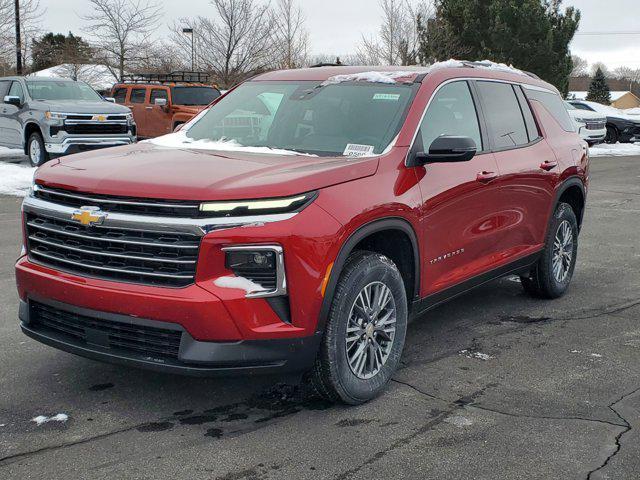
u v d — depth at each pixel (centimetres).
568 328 554
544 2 3017
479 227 504
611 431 374
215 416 388
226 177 368
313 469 332
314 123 472
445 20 2919
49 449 349
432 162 435
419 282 448
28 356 475
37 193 403
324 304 369
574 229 647
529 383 441
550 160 594
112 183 368
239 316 349
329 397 394
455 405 406
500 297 645
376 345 410
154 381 434
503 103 561
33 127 1639
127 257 359
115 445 354
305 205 365
